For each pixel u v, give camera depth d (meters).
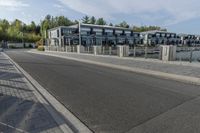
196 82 8.60
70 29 51.06
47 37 63.56
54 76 10.49
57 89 7.55
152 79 9.57
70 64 16.84
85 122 4.46
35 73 11.52
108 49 28.33
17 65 15.43
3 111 4.98
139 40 66.19
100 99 6.18
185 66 13.59
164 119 4.52
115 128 4.12
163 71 11.55
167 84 8.34
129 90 7.27
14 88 7.46
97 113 5.00
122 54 23.61
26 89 7.34
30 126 4.13
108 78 9.87
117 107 5.41
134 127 4.14
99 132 3.97
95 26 53.56
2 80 9.03
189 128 4.03
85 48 34.22
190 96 6.43
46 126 4.16
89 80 9.33
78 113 5.02
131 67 13.60
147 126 4.17
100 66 15.32
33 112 4.95
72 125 4.30
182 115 4.75
